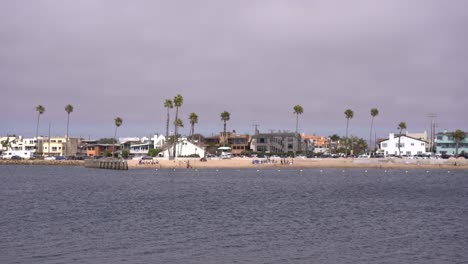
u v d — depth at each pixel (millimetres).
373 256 35000
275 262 33344
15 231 43250
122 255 34719
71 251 35656
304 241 39781
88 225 46750
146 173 145750
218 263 32938
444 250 36812
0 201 68312
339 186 98500
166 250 36344
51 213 55375
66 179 119062
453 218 52656
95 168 180375
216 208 60688
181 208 60500
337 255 35250
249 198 73438
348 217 53219
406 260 33969
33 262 32625
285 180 116500
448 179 122062
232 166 174500
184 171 157125
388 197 75812
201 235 42031
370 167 178750
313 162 179250
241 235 42156
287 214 55375
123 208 60312
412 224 48438
